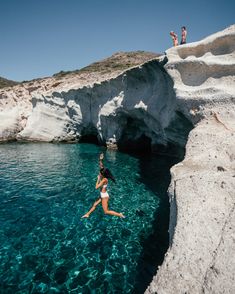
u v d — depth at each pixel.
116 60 52.22
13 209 10.35
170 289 4.16
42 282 6.23
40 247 7.67
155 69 15.46
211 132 8.66
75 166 17.42
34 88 34.88
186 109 11.38
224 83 10.43
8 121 30.69
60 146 26.53
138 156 20.25
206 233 4.93
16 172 15.98
